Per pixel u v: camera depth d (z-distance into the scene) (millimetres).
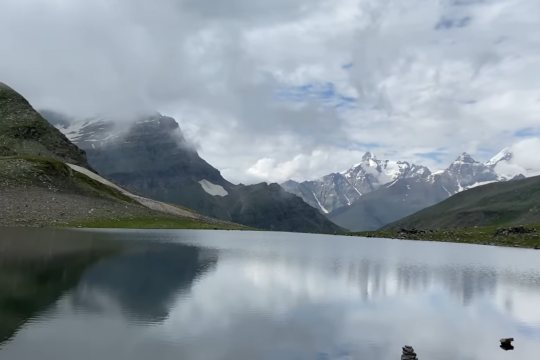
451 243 190625
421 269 87250
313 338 37844
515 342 40062
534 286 70375
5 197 163750
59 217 159125
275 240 174625
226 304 47688
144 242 114250
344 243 174625
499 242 192875
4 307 40375
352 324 43125
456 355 36156
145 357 30828
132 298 47000
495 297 60438
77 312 40094
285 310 46688
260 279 65188
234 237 176500
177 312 42750
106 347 32031
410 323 44812
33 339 32594
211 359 31422
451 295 60719
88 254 79125
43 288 48750
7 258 67938
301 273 73938
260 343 35469
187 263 77625
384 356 34656
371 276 74438
